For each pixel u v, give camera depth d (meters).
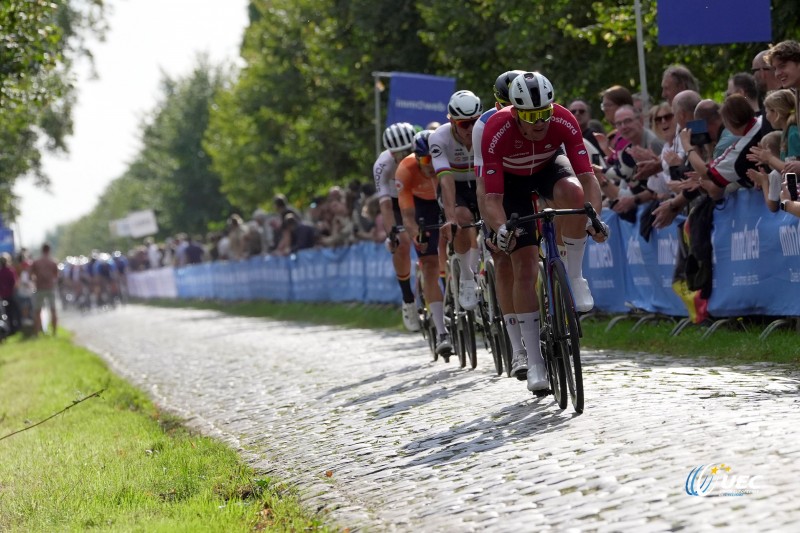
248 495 10.62
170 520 9.40
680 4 20.25
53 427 16.62
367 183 34.78
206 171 95.38
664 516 7.54
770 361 14.37
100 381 22.34
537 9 34.19
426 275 17.80
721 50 27.91
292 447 12.77
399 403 14.61
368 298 34.12
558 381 12.20
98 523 9.81
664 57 30.83
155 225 90.12
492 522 8.20
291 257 42.66
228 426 15.27
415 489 9.68
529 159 12.17
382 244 32.19
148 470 11.98
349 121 54.75
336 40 50.72
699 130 17.34
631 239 20.30
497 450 10.56
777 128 16.05
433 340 18.69
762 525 7.02
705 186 17.19
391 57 47.50
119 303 84.81
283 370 21.06
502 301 13.11
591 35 30.28
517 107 11.49
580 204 11.90
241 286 52.09
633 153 19.39
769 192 15.71
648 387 12.97
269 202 70.75
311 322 35.25
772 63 15.62
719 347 15.95
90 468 12.43
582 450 9.88
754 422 9.91
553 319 12.19
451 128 15.30
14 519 10.34
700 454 8.97
